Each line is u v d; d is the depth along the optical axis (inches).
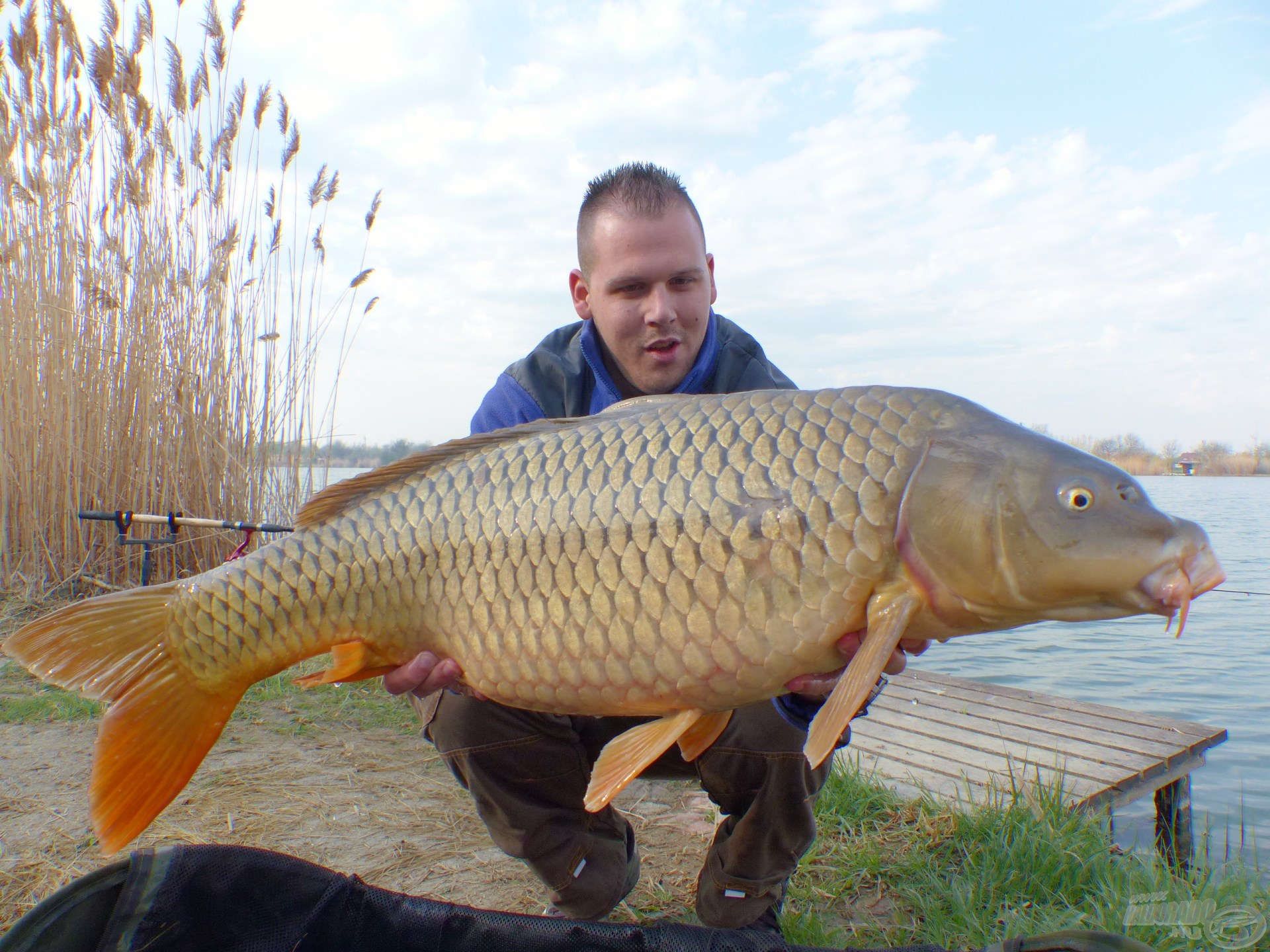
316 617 32.9
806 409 28.8
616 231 41.5
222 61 101.3
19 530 99.7
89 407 98.7
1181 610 25.7
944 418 28.1
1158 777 65.9
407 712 73.2
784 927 41.0
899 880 46.8
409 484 32.8
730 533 28.0
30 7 94.4
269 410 103.7
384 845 49.0
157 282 100.4
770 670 28.2
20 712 67.9
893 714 79.3
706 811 56.0
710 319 44.4
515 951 29.7
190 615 33.3
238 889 28.2
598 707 30.2
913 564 27.2
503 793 37.6
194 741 33.5
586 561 29.4
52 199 99.7
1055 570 26.2
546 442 31.4
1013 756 67.5
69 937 25.8
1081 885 45.5
